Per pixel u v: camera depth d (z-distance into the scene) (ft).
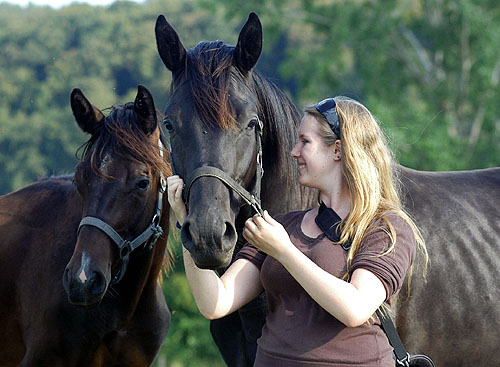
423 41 79.30
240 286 12.97
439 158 63.57
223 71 14.64
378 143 12.44
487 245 17.43
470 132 74.43
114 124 17.21
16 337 20.03
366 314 11.38
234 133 14.07
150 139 17.60
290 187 16.63
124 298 18.62
